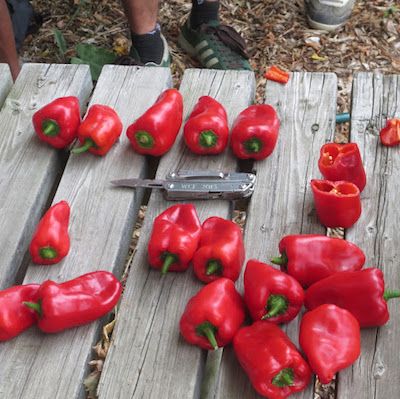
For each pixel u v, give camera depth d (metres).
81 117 0.80
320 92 0.77
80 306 0.59
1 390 0.57
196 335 0.58
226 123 0.71
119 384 0.57
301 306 0.59
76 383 0.57
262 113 0.72
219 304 0.57
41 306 0.58
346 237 0.66
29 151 0.73
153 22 1.02
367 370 0.57
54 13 1.23
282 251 0.63
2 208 0.69
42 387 0.57
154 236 0.62
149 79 0.80
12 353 0.59
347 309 0.58
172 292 0.62
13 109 0.78
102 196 0.69
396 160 0.71
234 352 0.59
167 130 0.71
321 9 1.16
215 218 0.65
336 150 0.68
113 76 0.80
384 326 0.59
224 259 0.60
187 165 0.72
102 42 1.19
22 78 0.81
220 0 1.24
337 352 0.55
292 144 0.73
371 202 0.68
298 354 0.55
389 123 0.72
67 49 1.18
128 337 0.60
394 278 0.63
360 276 0.58
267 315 0.58
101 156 0.73
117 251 0.65
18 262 0.67
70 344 0.59
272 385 0.55
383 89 0.77
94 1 1.24
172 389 0.57
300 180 0.70
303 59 1.16
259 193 0.69
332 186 0.65
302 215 0.67
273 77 0.79
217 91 0.79
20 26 1.15
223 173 0.69
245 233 0.67
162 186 0.69
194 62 1.16
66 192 0.70
